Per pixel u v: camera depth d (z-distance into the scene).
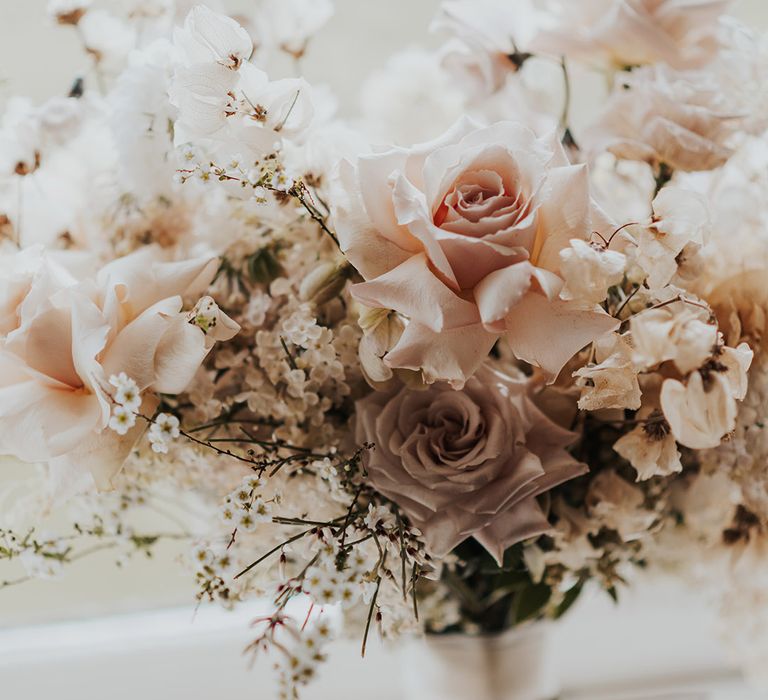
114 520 0.60
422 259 0.50
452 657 0.66
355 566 0.52
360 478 0.55
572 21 0.62
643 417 0.54
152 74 0.57
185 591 0.78
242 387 0.58
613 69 0.63
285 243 0.58
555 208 0.50
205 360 0.58
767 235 0.59
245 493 0.51
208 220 0.59
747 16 0.79
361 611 0.63
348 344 0.55
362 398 0.56
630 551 0.61
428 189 0.49
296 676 0.52
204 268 0.55
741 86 0.61
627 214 0.64
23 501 0.59
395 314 0.52
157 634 0.77
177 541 0.78
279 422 0.57
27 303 0.52
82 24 0.62
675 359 0.51
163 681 0.76
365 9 0.78
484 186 0.50
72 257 0.58
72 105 0.59
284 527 0.56
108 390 0.50
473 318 0.49
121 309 0.53
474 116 0.68
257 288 0.58
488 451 0.53
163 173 0.58
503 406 0.54
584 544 0.58
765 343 0.55
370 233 0.51
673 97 0.57
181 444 0.56
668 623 0.81
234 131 0.54
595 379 0.51
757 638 0.66
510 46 0.64
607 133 0.59
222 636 0.77
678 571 0.67
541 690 0.68
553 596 0.65
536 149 0.50
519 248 0.49
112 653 0.76
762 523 0.60
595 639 0.81
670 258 0.51
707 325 0.51
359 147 0.57
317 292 0.55
